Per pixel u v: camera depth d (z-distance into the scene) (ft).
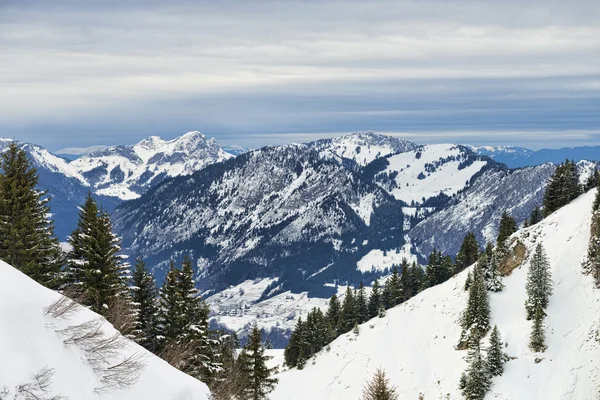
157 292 135.64
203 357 122.01
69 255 117.29
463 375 212.43
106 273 114.11
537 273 237.04
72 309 61.82
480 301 241.76
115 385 57.36
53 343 52.31
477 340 220.43
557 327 222.07
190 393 70.54
